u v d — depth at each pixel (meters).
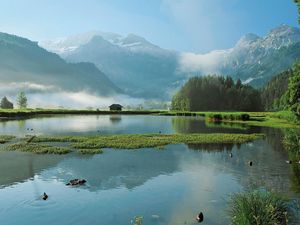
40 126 93.38
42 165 38.53
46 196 26.44
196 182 31.36
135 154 46.25
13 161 40.62
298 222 20.08
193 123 109.62
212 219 22.09
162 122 114.31
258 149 50.94
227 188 29.27
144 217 22.67
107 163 39.94
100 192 28.20
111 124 104.00
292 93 78.94
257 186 29.72
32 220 22.31
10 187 29.58
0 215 23.17
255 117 130.25
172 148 51.75
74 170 36.19
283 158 43.44
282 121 108.75
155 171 35.94
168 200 26.11
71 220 22.28
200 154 46.53
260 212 18.50
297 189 28.58
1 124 98.94
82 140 59.38
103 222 21.95
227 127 91.56
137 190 28.83
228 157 44.25
